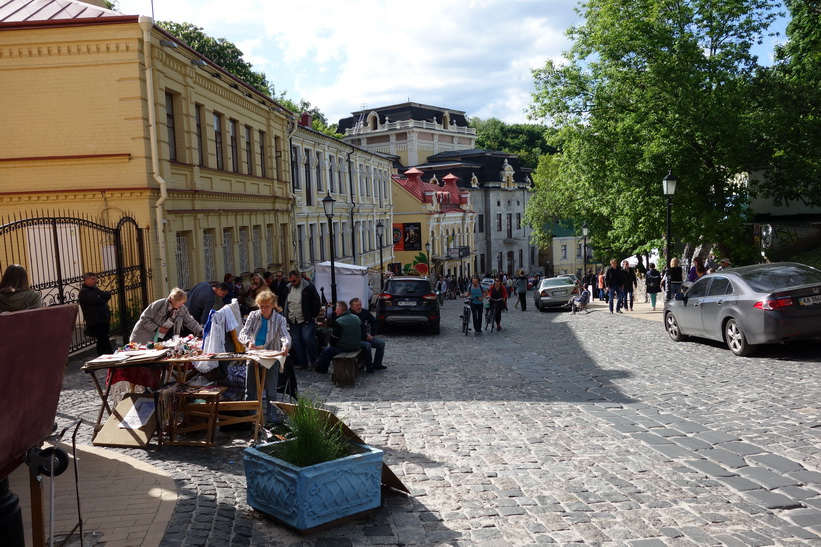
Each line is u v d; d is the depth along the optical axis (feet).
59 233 56.13
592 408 32.81
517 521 18.79
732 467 22.88
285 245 100.58
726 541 17.11
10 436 11.60
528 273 293.02
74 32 55.36
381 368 47.01
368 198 163.32
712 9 83.30
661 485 21.40
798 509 19.13
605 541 17.31
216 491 20.68
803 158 77.41
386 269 182.60
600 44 87.25
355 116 304.71
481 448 26.25
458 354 55.36
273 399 28.48
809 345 45.44
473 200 262.06
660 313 83.30
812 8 89.30
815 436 25.90
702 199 81.66
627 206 86.53
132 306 53.57
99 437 25.99
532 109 98.73
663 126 80.38
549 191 218.79
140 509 18.49
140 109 56.03
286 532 18.20
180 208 62.34
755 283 43.88
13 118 56.59
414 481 22.43
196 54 65.36
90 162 56.39
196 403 26.25
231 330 30.37
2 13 58.03
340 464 18.57
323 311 57.82
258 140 89.86
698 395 34.17
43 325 12.16
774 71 87.92
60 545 14.56
